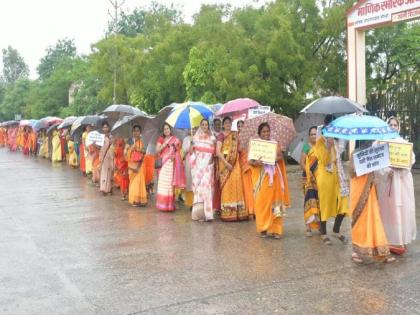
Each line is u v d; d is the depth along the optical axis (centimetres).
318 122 775
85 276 561
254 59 1761
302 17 1814
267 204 709
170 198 949
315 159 686
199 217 852
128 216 912
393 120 650
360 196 580
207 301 479
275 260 609
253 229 781
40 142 2511
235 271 568
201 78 1978
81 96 4459
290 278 540
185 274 561
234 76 1738
